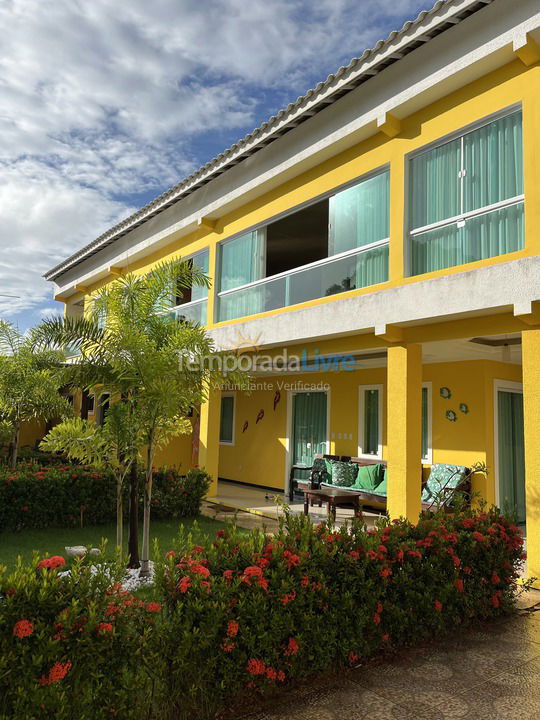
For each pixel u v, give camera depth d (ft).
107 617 8.46
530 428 18.31
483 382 29.78
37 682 7.50
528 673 11.45
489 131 20.79
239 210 33.68
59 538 23.58
